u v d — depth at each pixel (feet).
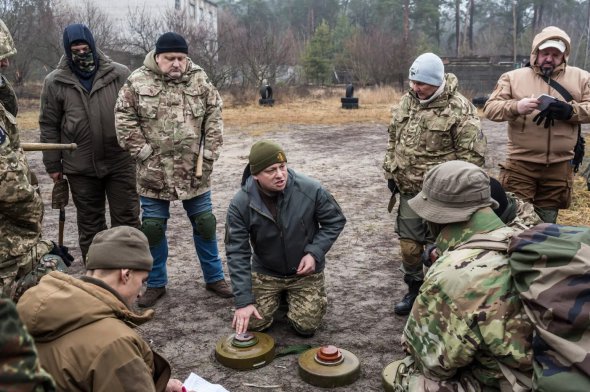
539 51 13.66
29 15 76.79
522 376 6.48
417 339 7.22
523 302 6.31
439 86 12.23
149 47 83.87
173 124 13.35
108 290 6.97
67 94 14.53
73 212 23.39
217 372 11.06
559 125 13.58
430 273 7.10
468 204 7.44
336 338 12.37
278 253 11.82
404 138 12.82
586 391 5.60
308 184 11.79
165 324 13.10
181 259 17.51
